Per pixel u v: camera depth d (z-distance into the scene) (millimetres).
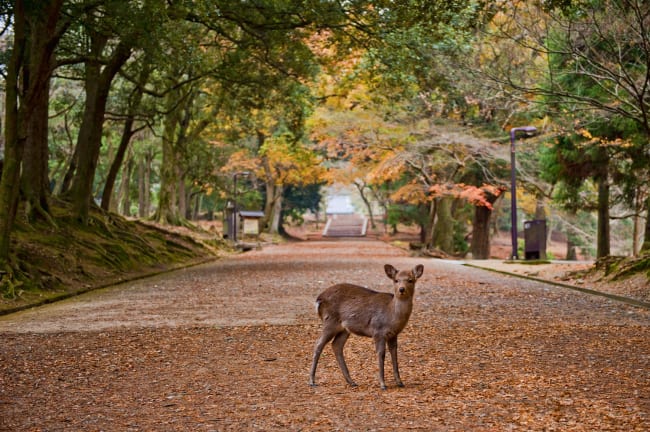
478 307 15430
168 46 24625
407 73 25203
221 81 31719
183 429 6398
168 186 45750
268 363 9430
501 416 6617
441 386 7863
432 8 18953
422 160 45250
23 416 6934
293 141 45656
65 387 8148
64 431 6410
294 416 6734
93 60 22828
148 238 33562
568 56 20734
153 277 25578
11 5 19516
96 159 27828
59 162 45750
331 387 7949
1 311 15133
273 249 53844
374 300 7781
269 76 30969
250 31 25781
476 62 20703
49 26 18328
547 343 10633
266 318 13922
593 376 8281
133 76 31078
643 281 18828
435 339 11094
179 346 10766
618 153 27922
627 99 20828
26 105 18359
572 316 13906
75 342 11211
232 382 8312
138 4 21500
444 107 41000
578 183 30422
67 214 26703
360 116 43500
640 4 17500
